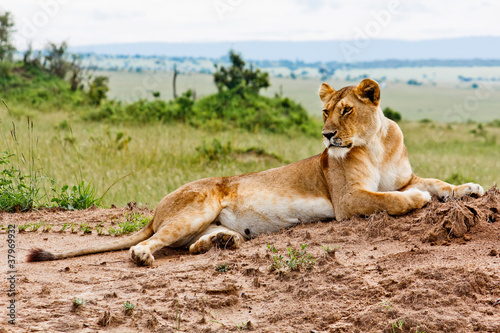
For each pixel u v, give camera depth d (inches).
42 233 349.1
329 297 201.9
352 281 211.3
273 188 321.7
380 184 318.0
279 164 745.0
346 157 303.9
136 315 198.2
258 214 319.9
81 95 1631.4
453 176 721.0
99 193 518.9
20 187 421.4
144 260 269.7
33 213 406.3
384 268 222.4
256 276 231.3
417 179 321.1
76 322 193.8
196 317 198.2
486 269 204.7
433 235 250.1
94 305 210.2
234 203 323.9
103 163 642.8
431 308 183.8
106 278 245.9
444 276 199.6
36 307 207.5
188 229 303.4
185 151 770.8
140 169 634.8
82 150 706.2
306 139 1122.7
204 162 719.7
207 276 236.7
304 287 211.3
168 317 197.6
